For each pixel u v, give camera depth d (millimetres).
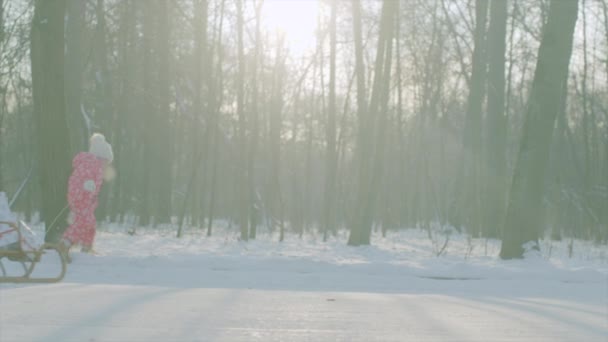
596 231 29750
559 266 12195
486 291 8078
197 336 4152
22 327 4336
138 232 22344
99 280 8062
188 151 43312
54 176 12047
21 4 26406
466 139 27562
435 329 4676
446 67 34062
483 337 4398
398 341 4191
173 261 9969
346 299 6465
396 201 42156
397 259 13047
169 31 27125
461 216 29391
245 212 19969
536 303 6516
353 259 12547
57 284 7305
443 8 29000
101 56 27344
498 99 24906
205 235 22641
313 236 24844
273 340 4109
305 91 42344
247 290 7152
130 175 35969
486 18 26969
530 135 13938
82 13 19766
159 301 5824
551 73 13945
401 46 32469
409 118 42812
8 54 26516
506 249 13875
